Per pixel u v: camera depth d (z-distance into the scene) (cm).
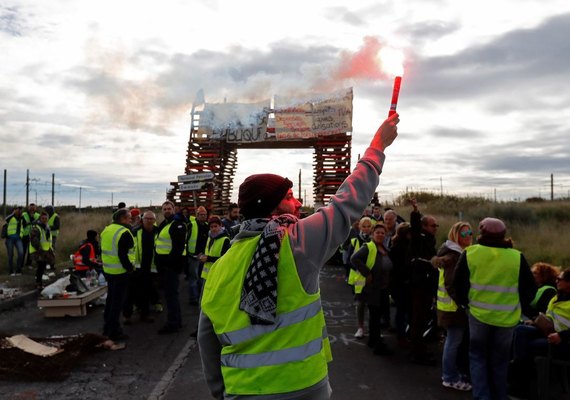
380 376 636
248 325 187
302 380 182
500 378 502
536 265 669
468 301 511
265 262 185
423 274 681
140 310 952
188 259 1121
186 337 830
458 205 3556
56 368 627
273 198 208
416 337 685
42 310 1059
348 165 1728
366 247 738
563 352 532
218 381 212
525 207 2806
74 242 2050
